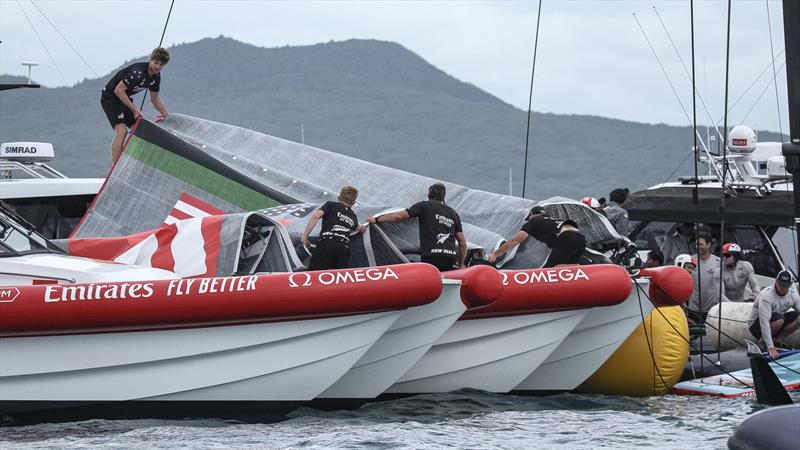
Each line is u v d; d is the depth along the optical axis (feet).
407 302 103.86
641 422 107.24
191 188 131.75
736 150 191.21
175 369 105.19
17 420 106.01
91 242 119.85
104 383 104.83
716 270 158.81
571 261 124.67
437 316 111.65
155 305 101.45
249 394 107.14
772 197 181.78
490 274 110.83
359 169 143.84
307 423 107.04
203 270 115.75
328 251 118.83
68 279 106.63
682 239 187.62
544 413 112.68
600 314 124.88
